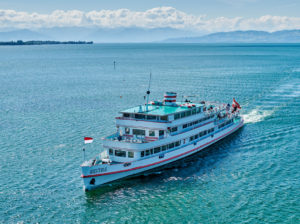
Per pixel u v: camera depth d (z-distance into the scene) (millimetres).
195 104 61094
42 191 44344
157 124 51312
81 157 56594
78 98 112438
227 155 58219
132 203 41688
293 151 58094
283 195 42406
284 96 107875
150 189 45625
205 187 45656
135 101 106750
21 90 131125
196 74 181125
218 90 124062
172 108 56875
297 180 46594
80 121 80125
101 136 68062
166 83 147250
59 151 59375
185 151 56312
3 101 107375
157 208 40281
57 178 48469
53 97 114688
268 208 39500
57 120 81312
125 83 149750
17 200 41750
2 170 50875
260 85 133500
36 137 67438
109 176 46625
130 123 53469
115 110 92688
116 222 37344
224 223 36750
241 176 48750
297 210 38875
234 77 162625
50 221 37375
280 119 79750
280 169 50594
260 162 53844
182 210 39688
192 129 57875
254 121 79375
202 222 37031
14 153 58281
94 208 40375
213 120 64625
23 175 49188
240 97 108750
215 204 40812
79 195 43688
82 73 195750
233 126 70938
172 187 46125
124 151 49531
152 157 50312
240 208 39719
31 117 84625
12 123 78562
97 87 138250
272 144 62438
